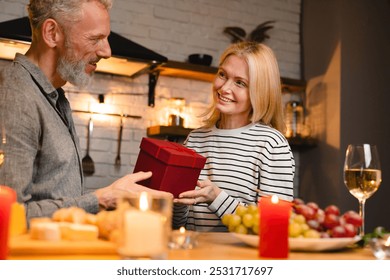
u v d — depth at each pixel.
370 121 3.62
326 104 3.68
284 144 1.94
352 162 1.37
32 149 1.46
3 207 0.81
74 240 0.94
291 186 1.90
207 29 3.82
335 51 3.63
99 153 3.40
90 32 1.62
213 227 1.91
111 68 3.25
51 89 1.57
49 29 1.60
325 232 1.11
